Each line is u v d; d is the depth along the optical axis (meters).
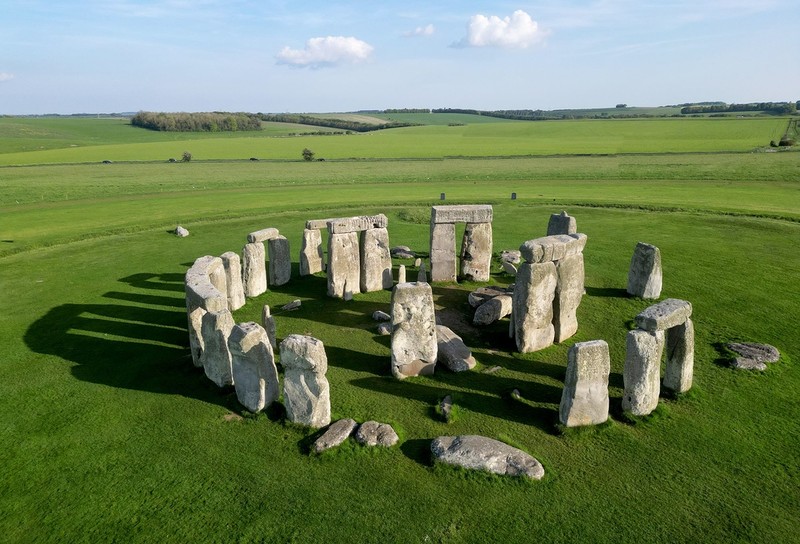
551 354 17.59
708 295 21.83
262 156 97.06
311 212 41.69
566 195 47.44
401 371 16.06
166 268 28.22
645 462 12.21
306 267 26.50
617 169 65.94
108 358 17.80
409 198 47.84
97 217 41.50
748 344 17.34
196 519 10.80
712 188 49.56
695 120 160.50
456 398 14.94
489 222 24.08
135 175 69.50
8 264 29.12
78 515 10.96
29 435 13.55
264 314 17.92
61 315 21.66
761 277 23.77
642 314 13.75
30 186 59.22
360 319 20.88
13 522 10.81
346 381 15.98
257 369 13.89
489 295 21.28
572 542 10.12
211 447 12.95
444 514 10.78
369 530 10.43
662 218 36.59
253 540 10.28
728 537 10.20
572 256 18.00
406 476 11.83
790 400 14.48
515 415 14.12
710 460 12.24
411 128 185.88
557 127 159.38
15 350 18.45
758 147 88.44
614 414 13.98
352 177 65.50
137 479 11.94
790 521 10.53
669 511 10.82
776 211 36.72
